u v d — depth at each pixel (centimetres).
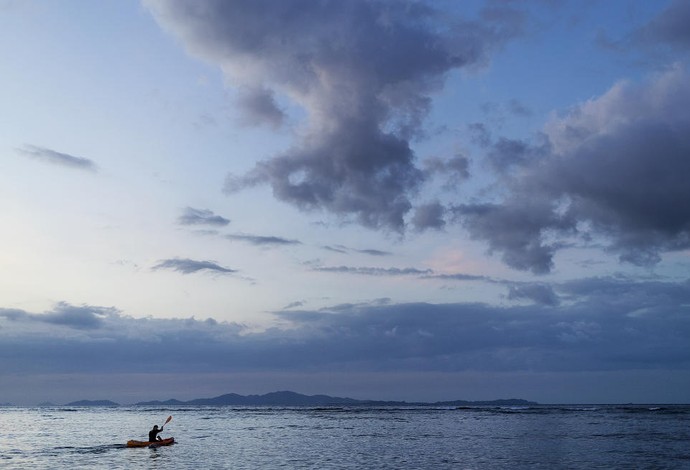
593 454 5312
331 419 14038
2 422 12669
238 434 8400
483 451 5656
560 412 18188
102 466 4528
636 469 4294
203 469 4372
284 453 5534
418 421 12425
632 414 15800
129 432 9012
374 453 5534
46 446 6272
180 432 8944
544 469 4316
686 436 7412
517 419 12962
